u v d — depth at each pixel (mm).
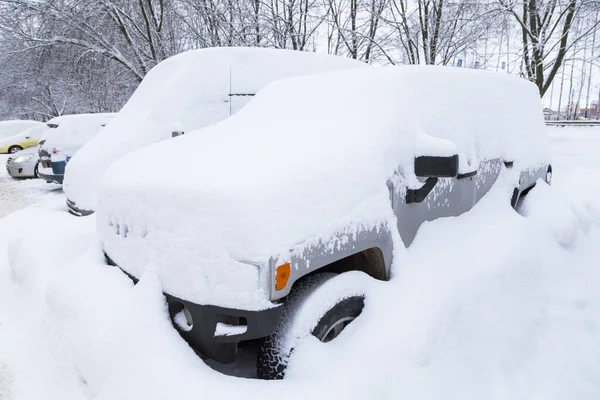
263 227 1957
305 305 2232
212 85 6137
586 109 43625
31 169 13266
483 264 2820
